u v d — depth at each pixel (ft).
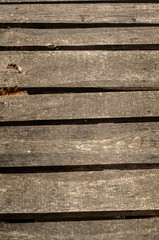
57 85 8.36
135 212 7.69
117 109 8.21
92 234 7.59
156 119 8.21
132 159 7.90
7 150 7.95
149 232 7.61
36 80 8.41
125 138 8.02
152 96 8.31
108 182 7.79
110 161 7.89
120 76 8.45
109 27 8.95
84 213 7.67
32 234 7.59
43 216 7.69
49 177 7.82
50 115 8.16
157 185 7.79
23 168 7.88
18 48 8.76
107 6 9.18
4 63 8.55
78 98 8.27
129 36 8.84
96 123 8.19
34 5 9.18
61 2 9.25
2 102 8.25
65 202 7.68
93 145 7.98
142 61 8.58
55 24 9.02
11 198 7.70
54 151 7.95
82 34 8.86
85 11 9.12
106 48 8.80
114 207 7.66
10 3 9.24
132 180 7.80
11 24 9.00
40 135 8.04
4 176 7.82
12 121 8.13
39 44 8.75
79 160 7.89
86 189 7.75
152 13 9.13
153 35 8.87
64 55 8.61
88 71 8.47
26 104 8.23
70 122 8.18
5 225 7.63
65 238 7.57
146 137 8.03
